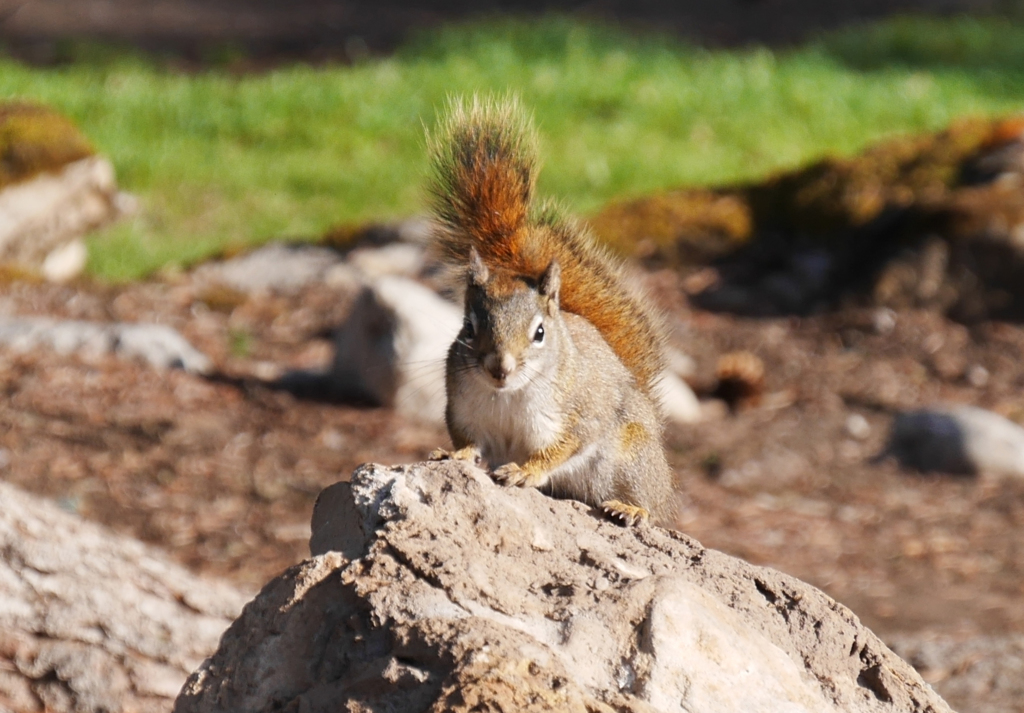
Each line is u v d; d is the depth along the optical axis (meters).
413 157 21.42
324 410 13.65
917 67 27.92
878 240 18.05
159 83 24.44
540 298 6.43
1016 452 13.65
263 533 10.80
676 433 13.95
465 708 3.79
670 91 23.89
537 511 4.91
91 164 17.00
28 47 27.81
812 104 23.84
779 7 34.34
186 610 7.41
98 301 16.20
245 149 21.66
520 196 6.79
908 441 14.01
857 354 16.27
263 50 28.78
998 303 17.05
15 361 13.44
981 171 18.70
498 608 4.30
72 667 6.99
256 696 4.36
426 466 4.90
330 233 18.56
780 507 12.59
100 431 12.22
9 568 7.11
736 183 19.77
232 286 17.38
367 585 4.31
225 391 13.77
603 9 33.19
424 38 27.30
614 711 4.00
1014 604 10.71
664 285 17.94
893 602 10.69
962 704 8.34
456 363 6.45
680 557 4.92
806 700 4.39
